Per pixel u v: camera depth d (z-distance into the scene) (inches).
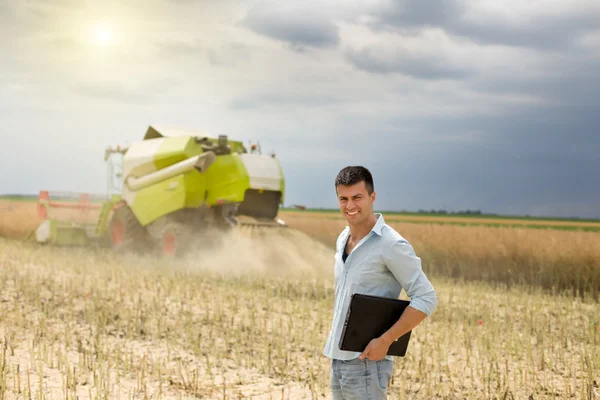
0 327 309.3
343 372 124.8
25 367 241.0
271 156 663.8
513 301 453.7
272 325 343.9
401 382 246.4
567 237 632.4
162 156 639.1
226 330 331.0
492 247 634.2
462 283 564.1
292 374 254.2
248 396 222.5
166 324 339.9
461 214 4210.1
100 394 208.7
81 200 759.1
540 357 286.4
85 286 444.1
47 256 613.6
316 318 373.7
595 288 542.3
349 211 123.7
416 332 339.6
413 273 121.0
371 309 117.4
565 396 220.7
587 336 331.6
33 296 390.0
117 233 695.1
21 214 976.9
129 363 259.4
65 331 309.7
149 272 528.1
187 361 269.0
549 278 576.1
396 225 827.4
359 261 124.6
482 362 265.3
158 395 214.5
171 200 627.5
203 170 599.5
